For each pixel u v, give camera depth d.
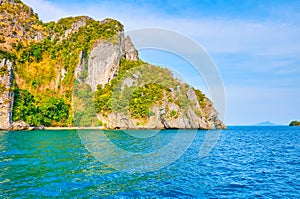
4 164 21.97
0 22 144.50
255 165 26.33
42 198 13.69
